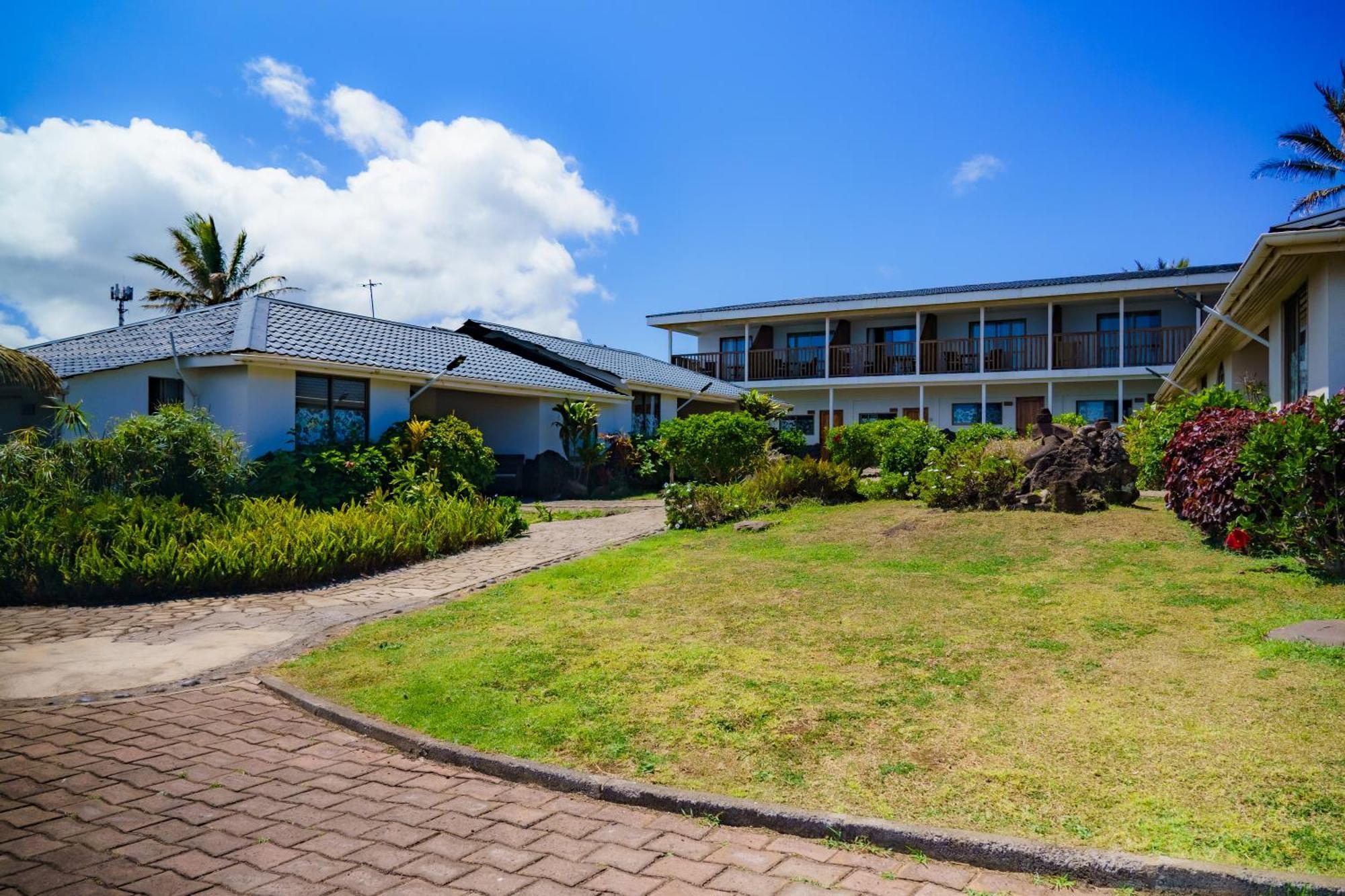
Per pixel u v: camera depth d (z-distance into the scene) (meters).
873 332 32.25
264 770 4.21
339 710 4.98
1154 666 4.69
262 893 3.00
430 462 15.60
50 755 4.44
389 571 9.81
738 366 33.84
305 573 9.09
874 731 4.11
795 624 6.17
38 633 7.11
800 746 4.01
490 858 3.24
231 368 14.45
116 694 5.49
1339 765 3.35
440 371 17.33
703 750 4.06
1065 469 10.98
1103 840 2.99
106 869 3.20
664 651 5.65
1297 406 7.31
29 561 8.53
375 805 3.77
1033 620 5.81
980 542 8.78
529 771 4.00
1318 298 9.29
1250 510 7.40
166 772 4.20
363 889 3.01
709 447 16.81
